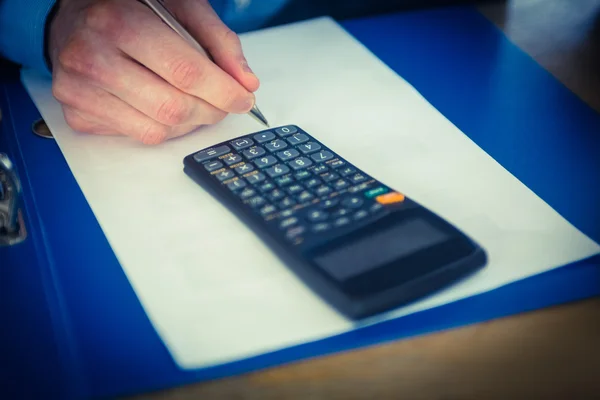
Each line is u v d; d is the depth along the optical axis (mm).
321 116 682
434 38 795
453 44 784
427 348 499
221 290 530
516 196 593
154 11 658
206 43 656
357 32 807
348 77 732
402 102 697
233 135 666
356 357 496
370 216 555
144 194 606
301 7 840
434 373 488
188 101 639
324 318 512
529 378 484
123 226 579
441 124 669
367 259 529
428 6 852
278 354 496
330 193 576
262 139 631
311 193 577
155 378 488
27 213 595
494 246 553
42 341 509
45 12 708
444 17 833
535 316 515
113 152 649
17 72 757
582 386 479
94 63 640
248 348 499
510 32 806
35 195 610
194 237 567
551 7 851
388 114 683
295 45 781
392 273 521
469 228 566
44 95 718
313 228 549
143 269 547
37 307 528
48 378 490
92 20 651
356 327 508
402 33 804
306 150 618
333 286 515
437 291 525
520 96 707
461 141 649
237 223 576
